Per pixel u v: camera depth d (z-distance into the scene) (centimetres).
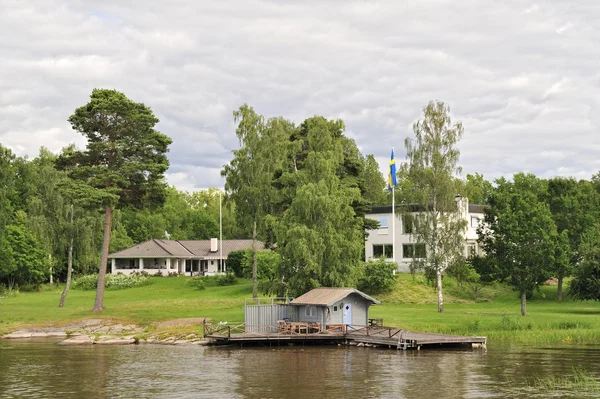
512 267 7612
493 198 8344
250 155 9000
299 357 5362
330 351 5709
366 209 9600
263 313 6488
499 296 9362
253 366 4953
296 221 7606
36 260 11594
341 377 4459
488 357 5197
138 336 6581
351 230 7744
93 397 3969
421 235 8094
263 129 9062
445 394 3919
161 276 12538
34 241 11594
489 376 4425
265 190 8825
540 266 7544
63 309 8375
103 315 7712
